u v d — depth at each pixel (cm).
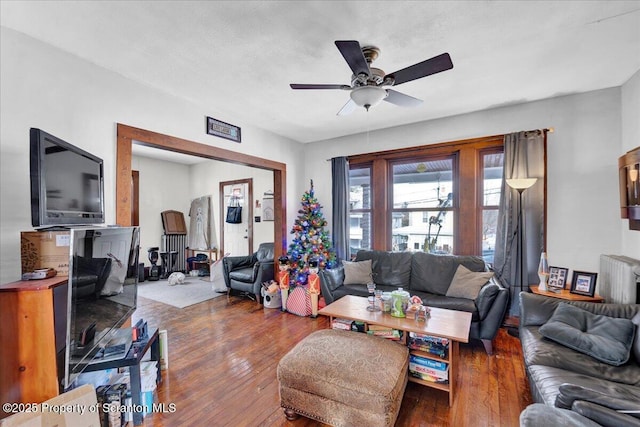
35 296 147
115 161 261
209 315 397
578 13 187
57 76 223
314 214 471
